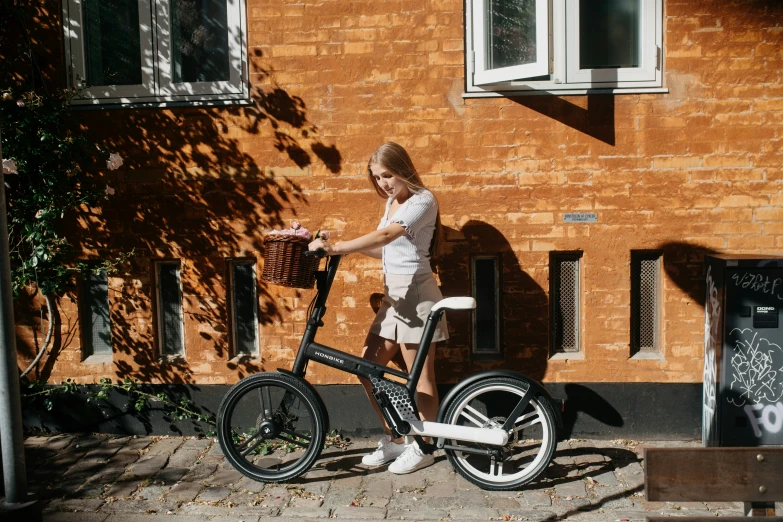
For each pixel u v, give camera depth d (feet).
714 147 15.38
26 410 16.84
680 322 15.72
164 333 16.87
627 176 15.52
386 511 12.87
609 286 15.74
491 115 15.61
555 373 15.97
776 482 8.50
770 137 15.33
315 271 13.69
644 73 15.48
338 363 14.03
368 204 15.97
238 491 13.78
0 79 16.21
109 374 16.83
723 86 15.29
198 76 16.44
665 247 15.58
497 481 13.67
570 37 15.53
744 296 13.97
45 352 16.84
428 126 15.71
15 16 16.07
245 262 16.58
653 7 15.37
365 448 15.85
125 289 16.52
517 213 15.74
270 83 15.89
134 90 16.34
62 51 16.22
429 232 14.23
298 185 16.05
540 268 15.78
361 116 15.80
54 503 13.29
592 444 15.81
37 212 15.88
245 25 16.06
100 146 16.21
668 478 8.54
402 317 14.19
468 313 15.92
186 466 14.96
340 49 15.70
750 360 14.05
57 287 16.21
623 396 15.92
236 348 16.78
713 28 15.19
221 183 16.14
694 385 15.84
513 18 15.01
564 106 15.49
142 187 16.26
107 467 14.94
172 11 16.31
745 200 15.44
